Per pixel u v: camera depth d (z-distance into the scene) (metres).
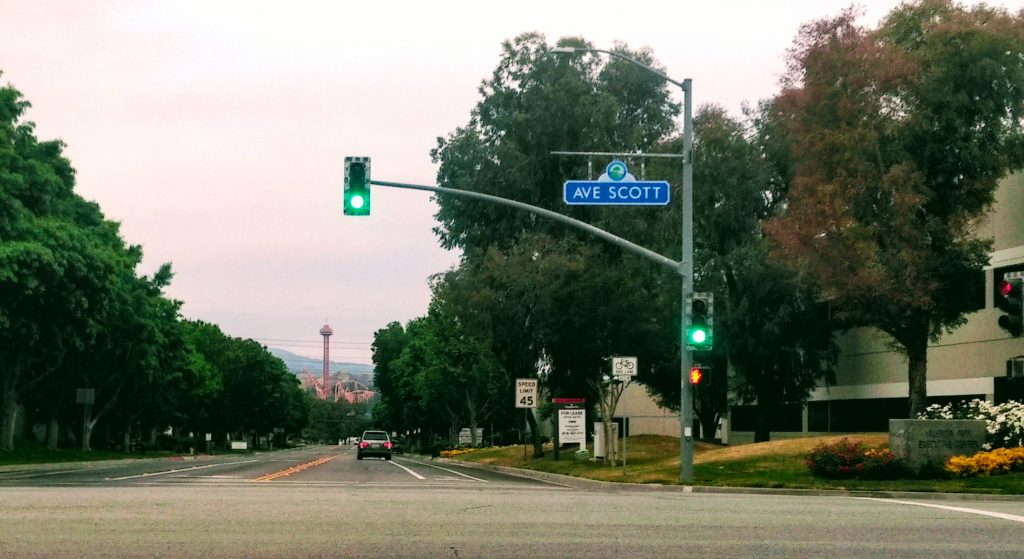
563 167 54.28
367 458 73.25
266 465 46.75
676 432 84.00
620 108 55.97
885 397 57.44
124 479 27.94
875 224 38.72
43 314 45.78
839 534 11.92
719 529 12.34
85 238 46.53
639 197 27.41
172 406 94.38
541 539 11.05
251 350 137.75
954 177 39.81
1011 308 22.59
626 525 12.74
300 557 9.43
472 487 24.41
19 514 13.56
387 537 11.10
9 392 54.28
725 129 50.41
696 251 51.75
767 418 54.31
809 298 51.31
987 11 38.69
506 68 57.28
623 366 31.91
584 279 46.75
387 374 141.62
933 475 27.17
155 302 71.12
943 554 10.16
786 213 43.59
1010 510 16.81
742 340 51.69
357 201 25.73
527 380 44.88
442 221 60.12
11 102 48.25
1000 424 28.45
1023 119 39.16
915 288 37.94
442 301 61.16
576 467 39.53
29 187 46.94
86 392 61.47
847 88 38.97
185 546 10.11
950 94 37.69
